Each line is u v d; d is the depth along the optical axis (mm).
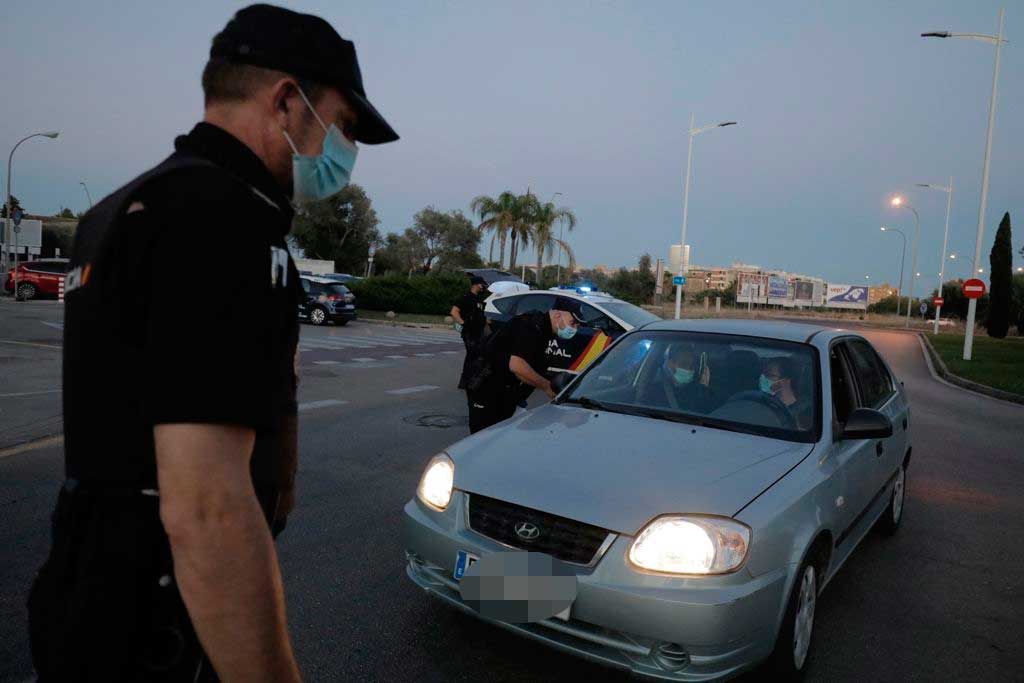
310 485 5730
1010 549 5082
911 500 6309
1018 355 25281
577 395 4266
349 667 3104
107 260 998
